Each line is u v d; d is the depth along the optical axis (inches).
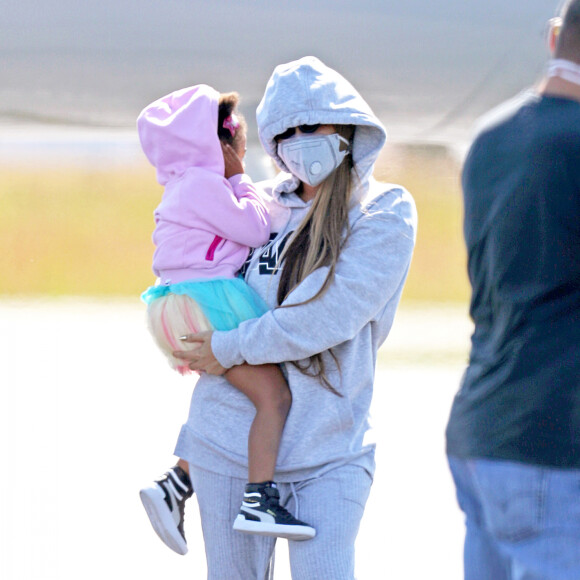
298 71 358.0
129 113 1098.7
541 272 268.4
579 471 265.0
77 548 562.3
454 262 1493.6
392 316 371.9
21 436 768.9
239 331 354.9
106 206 1638.8
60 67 1062.4
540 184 266.5
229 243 381.4
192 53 1056.2
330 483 346.9
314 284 345.1
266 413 350.6
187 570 538.9
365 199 359.9
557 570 266.2
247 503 340.5
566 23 278.8
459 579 529.0
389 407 869.2
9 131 1157.1
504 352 277.4
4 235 1565.0
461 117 1091.9
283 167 378.3
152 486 394.0
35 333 1171.3
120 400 884.0
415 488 665.6
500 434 275.4
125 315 1302.9
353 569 345.7
